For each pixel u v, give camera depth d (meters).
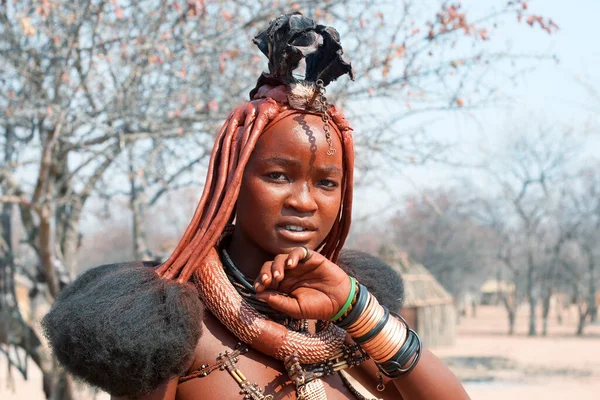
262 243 1.87
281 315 1.96
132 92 7.46
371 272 2.26
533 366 25.38
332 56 1.95
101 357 1.64
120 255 32.34
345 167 1.96
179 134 7.54
